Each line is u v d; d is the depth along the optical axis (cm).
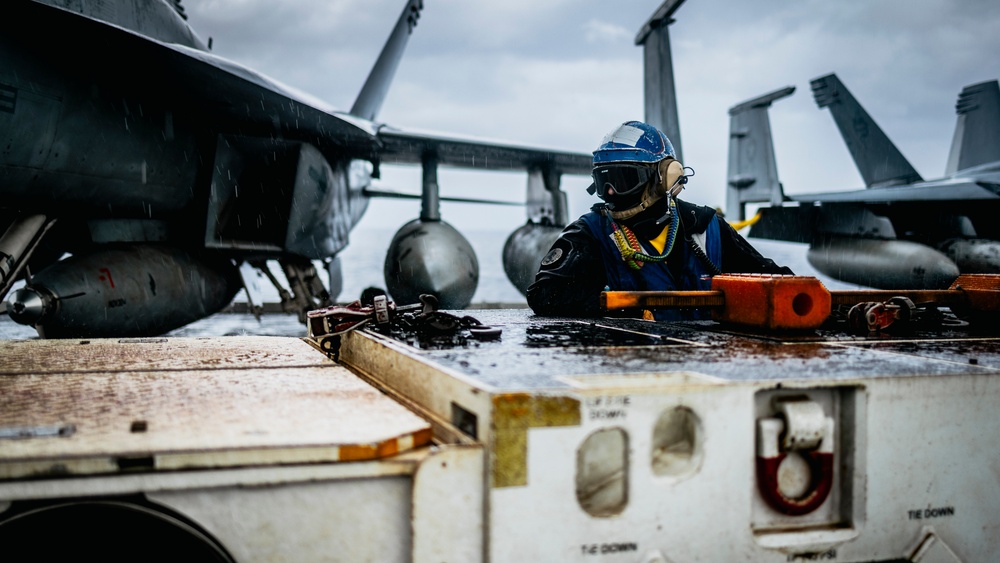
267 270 995
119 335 698
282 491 90
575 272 243
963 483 113
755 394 105
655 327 188
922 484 111
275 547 90
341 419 102
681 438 103
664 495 99
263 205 889
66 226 771
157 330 755
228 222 870
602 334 170
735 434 103
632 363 122
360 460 90
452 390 108
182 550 87
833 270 1580
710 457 101
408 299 989
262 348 186
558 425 94
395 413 106
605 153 244
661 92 891
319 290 1020
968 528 113
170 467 85
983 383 113
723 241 274
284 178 875
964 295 187
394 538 93
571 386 98
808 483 108
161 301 741
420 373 125
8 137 572
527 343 151
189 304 793
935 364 122
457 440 102
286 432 94
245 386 128
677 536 100
